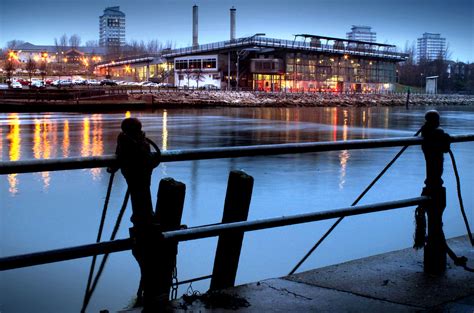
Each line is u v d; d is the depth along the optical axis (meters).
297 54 125.06
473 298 3.55
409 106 127.62
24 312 7.30
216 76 123.31
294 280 3.86
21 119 56.41
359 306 3.34
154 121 56.38
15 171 2.42
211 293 3.42
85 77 182.00
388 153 27.23
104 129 42.97
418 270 4.15
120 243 2.78
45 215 13.44
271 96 112.62
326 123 56.41
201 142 34.41
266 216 13.29
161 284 3.27
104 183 18.06
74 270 9.20
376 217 13.09
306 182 18.34
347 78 139.38
